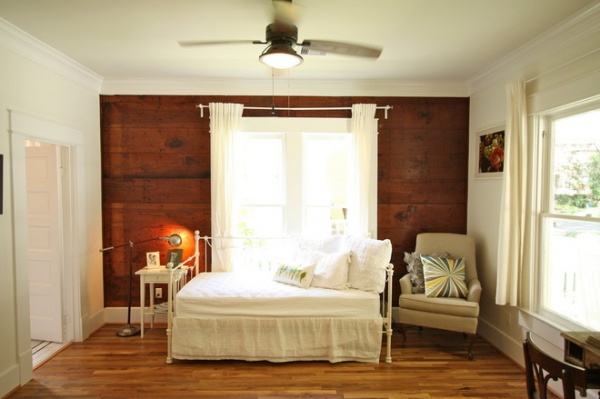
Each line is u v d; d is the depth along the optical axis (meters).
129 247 3.86
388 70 3.41
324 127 3.78
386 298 3.87
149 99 3.80
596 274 2.31
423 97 3.86
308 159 3.89
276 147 3.88
